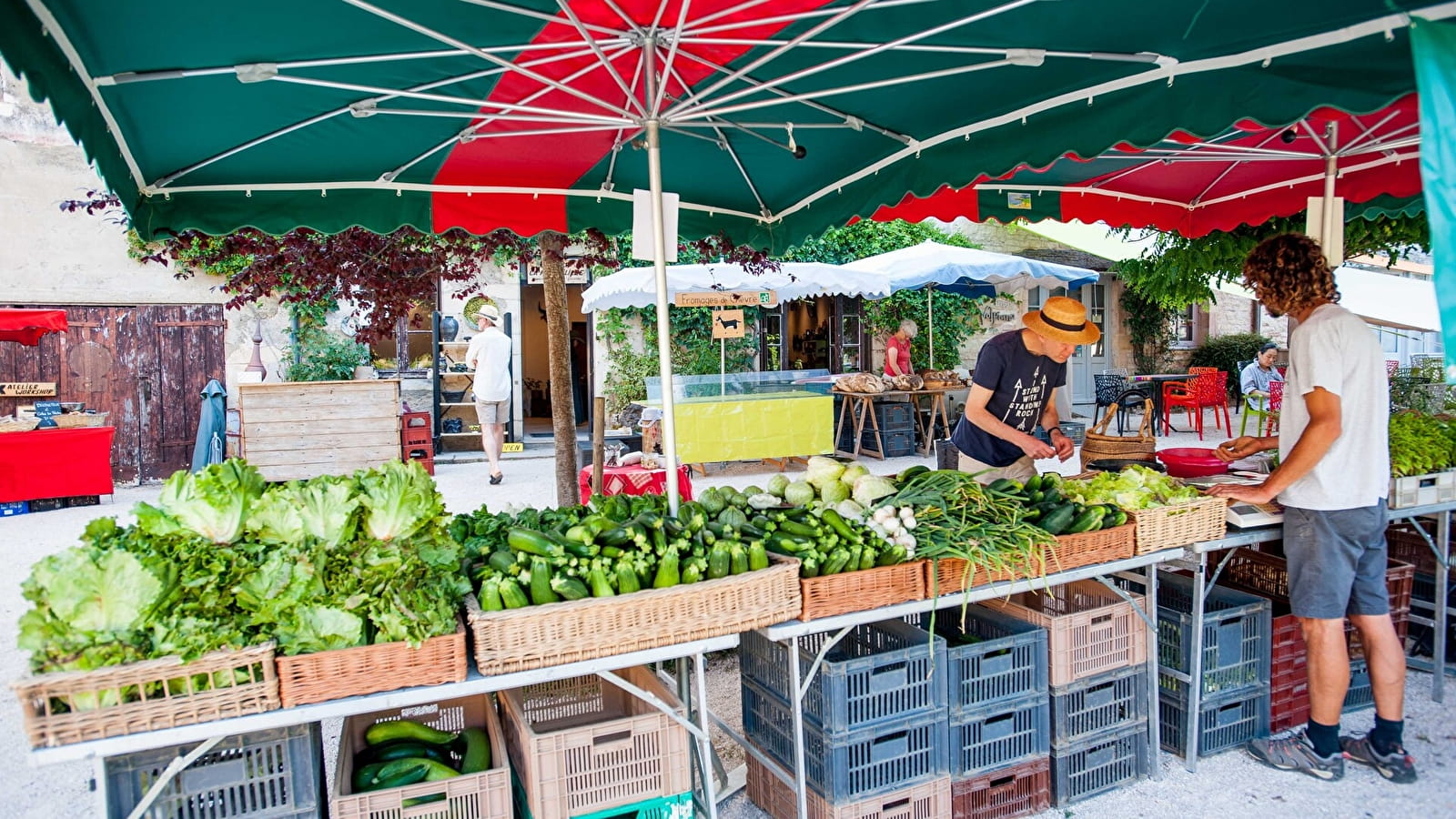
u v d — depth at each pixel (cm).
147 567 216
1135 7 264
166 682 215
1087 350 1602
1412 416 450
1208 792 344
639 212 328
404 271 557
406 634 233
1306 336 337
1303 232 571
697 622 266
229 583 226
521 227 462
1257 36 277
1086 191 537
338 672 230
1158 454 435
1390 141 420
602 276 1030
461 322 1366
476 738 296
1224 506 358
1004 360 413
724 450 981
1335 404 326
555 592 258
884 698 301
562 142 401
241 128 349
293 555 231
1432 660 459
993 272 1081
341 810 248
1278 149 456
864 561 294
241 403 988
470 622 252
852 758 296
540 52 300
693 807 312
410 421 1125
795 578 282
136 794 234
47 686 206
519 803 292
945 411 1335
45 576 210
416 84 324
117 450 1170
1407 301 834
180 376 1188
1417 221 586
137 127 328
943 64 321
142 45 261
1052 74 323
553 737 263
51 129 1121
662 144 416
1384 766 349
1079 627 335
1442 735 386
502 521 322
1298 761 356
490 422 1030
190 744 239
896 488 357
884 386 1186
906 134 400
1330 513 334
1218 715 374
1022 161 352
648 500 343
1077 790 338
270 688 224
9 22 214
